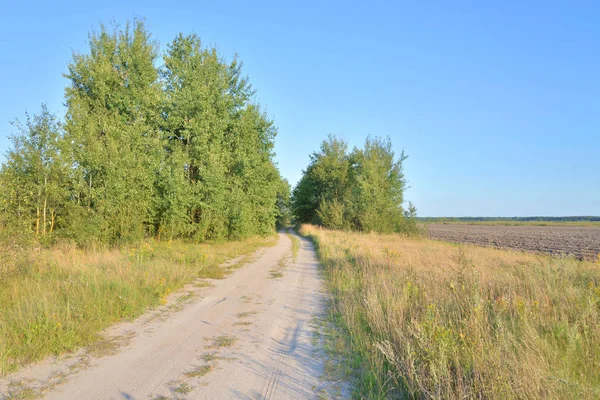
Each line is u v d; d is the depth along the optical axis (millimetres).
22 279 8625
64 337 5789
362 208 39188
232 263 15945
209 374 4875
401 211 39281
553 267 9938
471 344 4684
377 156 45031
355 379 4809
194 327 6930
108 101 22531
